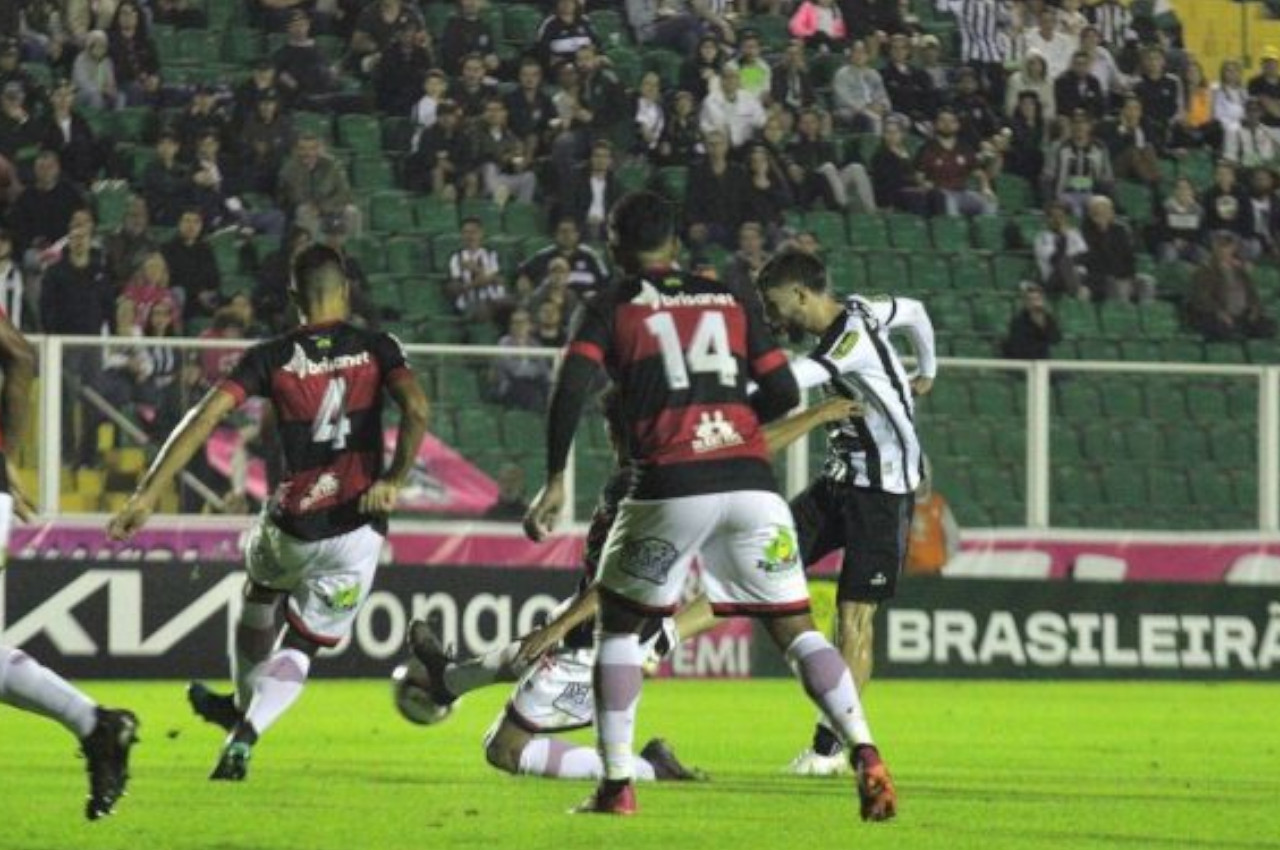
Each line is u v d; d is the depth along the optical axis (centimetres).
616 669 2172
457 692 2708
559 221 6144
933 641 5344
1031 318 6109
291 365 2497
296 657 2580
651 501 2072
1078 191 6812
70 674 4791
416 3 6619
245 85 5956
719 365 2084
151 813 2277
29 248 5566
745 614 2106
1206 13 7969
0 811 2291
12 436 2094
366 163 6231
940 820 2303
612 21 6838
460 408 5081
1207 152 7238
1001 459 5391
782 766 3033
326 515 2525
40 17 6181
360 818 2233
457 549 5056
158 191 5791
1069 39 7231
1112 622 5450
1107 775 2978
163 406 4831
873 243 6488
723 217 6141
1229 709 4509
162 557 4862
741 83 6488
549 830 2120
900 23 7062
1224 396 5519
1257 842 2130
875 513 2855
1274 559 5544
